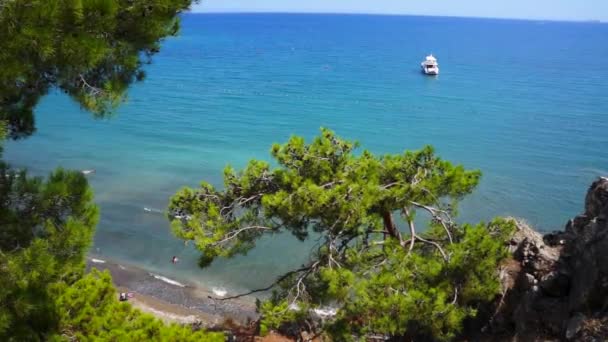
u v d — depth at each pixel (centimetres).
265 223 1476
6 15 704
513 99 8694
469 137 6138
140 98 8381
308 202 1310
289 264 2964
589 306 1221
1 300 826
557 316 1303
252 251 3083
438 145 5834
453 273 1313
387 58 15950
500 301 1465
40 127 6284
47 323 927
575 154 5347
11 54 732
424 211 3556
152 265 3033
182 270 2986
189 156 5347
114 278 2866
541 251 1495
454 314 1208
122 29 865
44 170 4769
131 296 2673
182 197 1538
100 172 4744
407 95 9156
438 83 10700
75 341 951
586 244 1286
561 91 9588
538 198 4144
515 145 5753
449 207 1552
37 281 865
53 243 866
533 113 7450
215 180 4662
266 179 1510
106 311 1002
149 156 5294
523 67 13775
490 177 4650
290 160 1519
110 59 864
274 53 17288
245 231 1467
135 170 4831
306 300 1413
